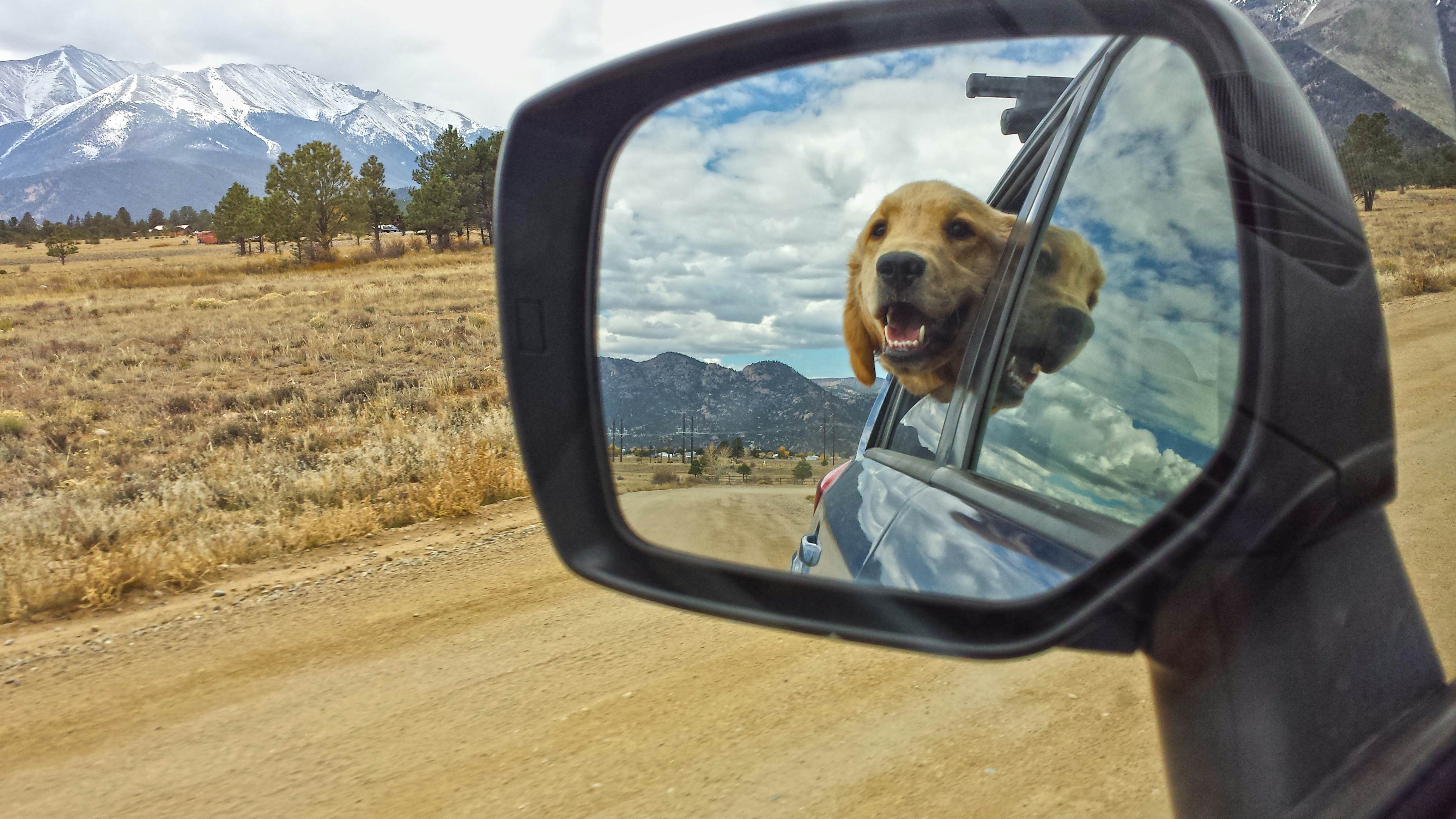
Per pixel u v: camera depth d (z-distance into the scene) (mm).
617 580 757
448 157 39062
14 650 2389
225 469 4984
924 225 879
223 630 2422
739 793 1320
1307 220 475
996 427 842
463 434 5566
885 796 1259
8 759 1699
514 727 1631
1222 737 501
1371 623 483
